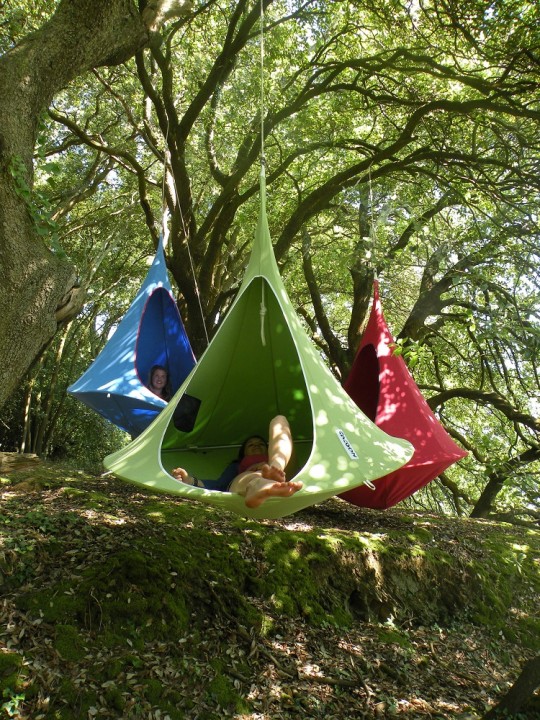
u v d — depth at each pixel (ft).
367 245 27.58
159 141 46.32
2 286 14.29
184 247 38.06
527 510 23.73
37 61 15.55
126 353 26.40
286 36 36.70
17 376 14.75
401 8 32.78
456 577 24.29
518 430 37.83
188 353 30.04
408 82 36.65
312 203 36.29
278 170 37.50
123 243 65.10
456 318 39.55
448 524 30.35
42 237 15.58
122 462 14.06
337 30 37.04
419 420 23.76
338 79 39.06
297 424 20.10
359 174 35.55
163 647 16.03
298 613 19.65
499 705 16.62
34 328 14.80
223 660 16.58
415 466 22.02
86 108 51.88
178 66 43.32
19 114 15.03
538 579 27.61
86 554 17.93
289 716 15.58
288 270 50.62
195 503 24.35
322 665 17.92
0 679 13.34
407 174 39.55
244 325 17.95
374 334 26.45
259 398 19.72
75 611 15.78
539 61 27.25
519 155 30.04
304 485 12.65
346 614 20.76
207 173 49.96
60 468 29.71
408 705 17.40
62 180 53.72
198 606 17.88
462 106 30.71
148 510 22.31
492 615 24.08
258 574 20.01
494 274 29.89
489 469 22.13
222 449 20.67
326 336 44.78
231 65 36.99
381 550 23.08
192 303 38.91
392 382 24.81
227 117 40.50
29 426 63.98
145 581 17.35
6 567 16.37
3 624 14.82
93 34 16.43
